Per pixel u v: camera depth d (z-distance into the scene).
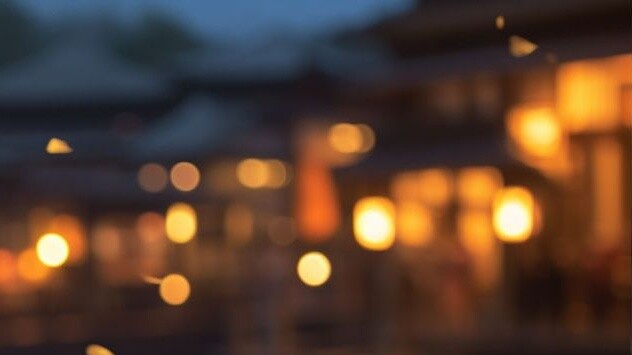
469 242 21.53
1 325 19.41
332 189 23.14
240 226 24.44
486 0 19.11
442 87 22.25
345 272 21.88
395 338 18.31
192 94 25.25
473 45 19.83
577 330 16.02
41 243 18.97
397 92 22.64
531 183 18.81
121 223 25.34
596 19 15.74
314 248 22.81
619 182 18.39
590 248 17.44
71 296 21.11
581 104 19.20
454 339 17.61
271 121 24.05
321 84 24.47
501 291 18.77
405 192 22.73
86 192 21.47
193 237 24.64
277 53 25.48
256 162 24.36
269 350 17.27
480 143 20.45
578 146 19.16
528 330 16.67
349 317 19.66
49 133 23.62
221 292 22.47
